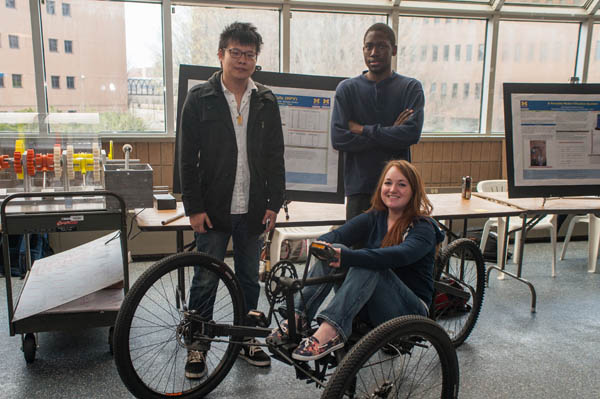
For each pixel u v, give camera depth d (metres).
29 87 3.95
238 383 2.27
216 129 2.14
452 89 4.95
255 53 2.11
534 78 5.11
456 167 4.91
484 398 2.19
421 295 2.03
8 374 2.31
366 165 2.60
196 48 4.29
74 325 2.38
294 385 2.26
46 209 2.37
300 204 3.05
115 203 2.41
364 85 2.66
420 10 4.62
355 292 1.78
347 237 2.08
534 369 2.45
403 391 2.11
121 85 4.17
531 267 4.11
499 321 3.02
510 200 3.37
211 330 1.90
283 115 2.85
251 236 2.32
